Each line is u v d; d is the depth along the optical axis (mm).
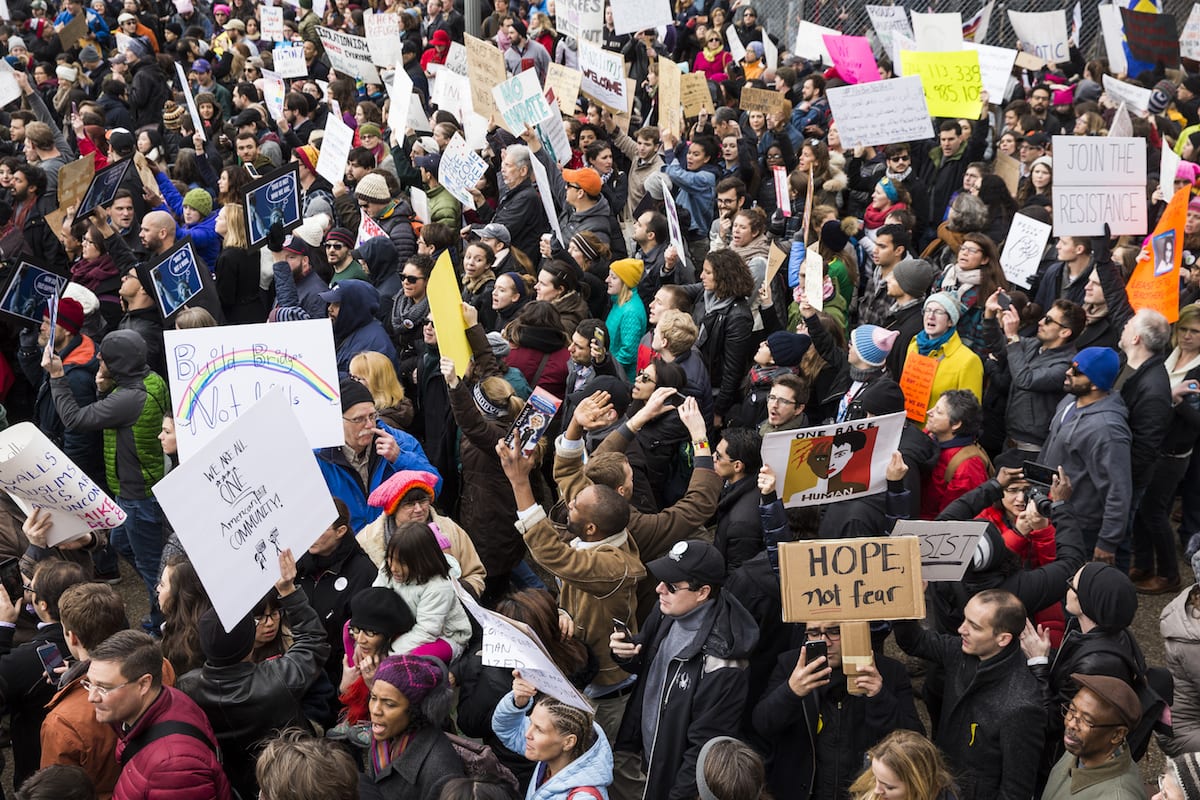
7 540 5785
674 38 18812
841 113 10570
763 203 11484
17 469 4785
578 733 3859
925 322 6789
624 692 5039
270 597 4562
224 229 9195
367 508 5926
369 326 7625
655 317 7680
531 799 3951
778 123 12758
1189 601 4828
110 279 8883
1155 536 7059
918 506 5770
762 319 7887
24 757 4695
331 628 4992
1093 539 6270
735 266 7570
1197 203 8281
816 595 4145
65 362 7449
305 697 4758
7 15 20953
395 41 15812
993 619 4215
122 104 15172
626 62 17000
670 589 4359
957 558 4766
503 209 10070
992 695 4285
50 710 4195
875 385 5949
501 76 12227
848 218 9703
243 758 4180
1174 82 13883
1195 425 6730
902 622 4598
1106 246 7691
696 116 13367
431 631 4629
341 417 5461
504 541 6277
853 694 4234
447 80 13289
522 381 7070
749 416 7227
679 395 6344
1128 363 6586
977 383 6711
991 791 4301
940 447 6109
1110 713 3936
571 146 12453
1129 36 14672
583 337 6949
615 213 12211
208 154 13461
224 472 4172
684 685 4312
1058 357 6660
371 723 4359
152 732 3777
